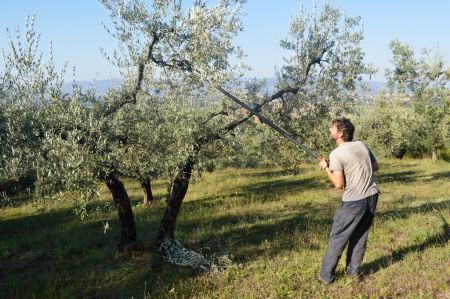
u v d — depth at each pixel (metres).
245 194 17.36
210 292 5.73
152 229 10.94
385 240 7.39
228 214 12.55
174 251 7.68
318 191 17.50
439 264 5.82
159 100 7.67
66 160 5.83
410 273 5.59
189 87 7.47
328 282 5.44
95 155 6.20
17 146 6.03
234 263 6.89
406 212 10.26
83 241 10.16
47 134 5.93
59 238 10.84
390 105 24.38
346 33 9.02
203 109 8.08
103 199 16.72
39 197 6.30
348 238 5.30
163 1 6.75
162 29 6.84
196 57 6.81
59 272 7.78
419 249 6.64
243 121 8.27
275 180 22.00
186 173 8.21
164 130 7.27
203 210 13.53
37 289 6.86
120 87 7.57
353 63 9.09
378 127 25.73
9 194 6.40
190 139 7.37
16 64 6.14
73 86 6.58
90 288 6.72
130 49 6.96
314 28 9.00
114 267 7.68
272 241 8.46
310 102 9.48
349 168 5.20
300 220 10.79
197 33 6.74
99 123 6.27
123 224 8.32
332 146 14.16
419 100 20.58
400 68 19.52
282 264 6.55
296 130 9.69
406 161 30.64
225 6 6.91
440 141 25.38
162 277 6.82
